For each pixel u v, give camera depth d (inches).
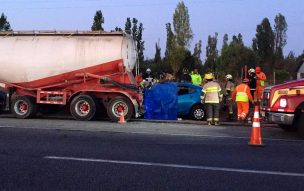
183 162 358.9
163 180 301.6
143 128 590.6
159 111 733.9
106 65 699.4
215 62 3036.4
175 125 642.8
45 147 418.9
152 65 2101.4
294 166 351.3
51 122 649.6
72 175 312.7
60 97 706.2
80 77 705.0
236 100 704.4
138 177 308.7
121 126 612.7
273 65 3174.2
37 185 286.7
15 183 290.8
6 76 721.0
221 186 288.7
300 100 515.5
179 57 2203.5
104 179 302.5
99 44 700.7
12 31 726.5
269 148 438.3
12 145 428.1
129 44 722.8
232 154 399.2
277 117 524.1
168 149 419.2
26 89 720.3
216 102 664.4
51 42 712.4
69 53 701.9
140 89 711.7
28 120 676.1
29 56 710.5
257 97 761.0
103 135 509.0
